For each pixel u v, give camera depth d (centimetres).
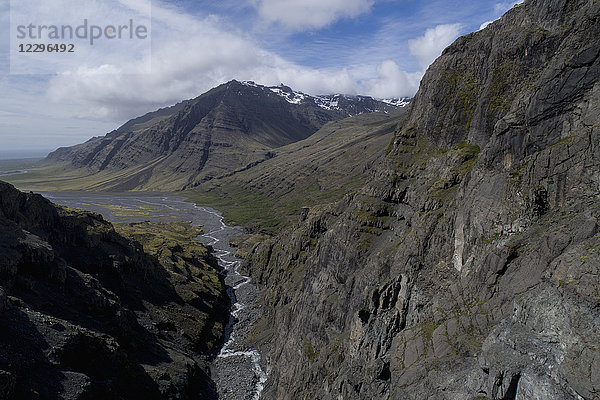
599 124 4075
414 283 5803
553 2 6925
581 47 4609
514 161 5194
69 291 8175
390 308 5903
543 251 3869
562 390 2862
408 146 9600
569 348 2928
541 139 4847
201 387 8431
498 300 4144
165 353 8862
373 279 6919
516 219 4619
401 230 7681
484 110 7544
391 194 8894
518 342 3331
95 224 12300
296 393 6944
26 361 5366
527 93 5331
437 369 4166
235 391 8581
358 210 9294
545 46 6850
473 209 5428
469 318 4366
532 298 3434
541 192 4441
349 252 8525
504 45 7694
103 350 6731
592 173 3966
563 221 3953
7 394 4666
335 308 7900
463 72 8969
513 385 3206
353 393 5281
